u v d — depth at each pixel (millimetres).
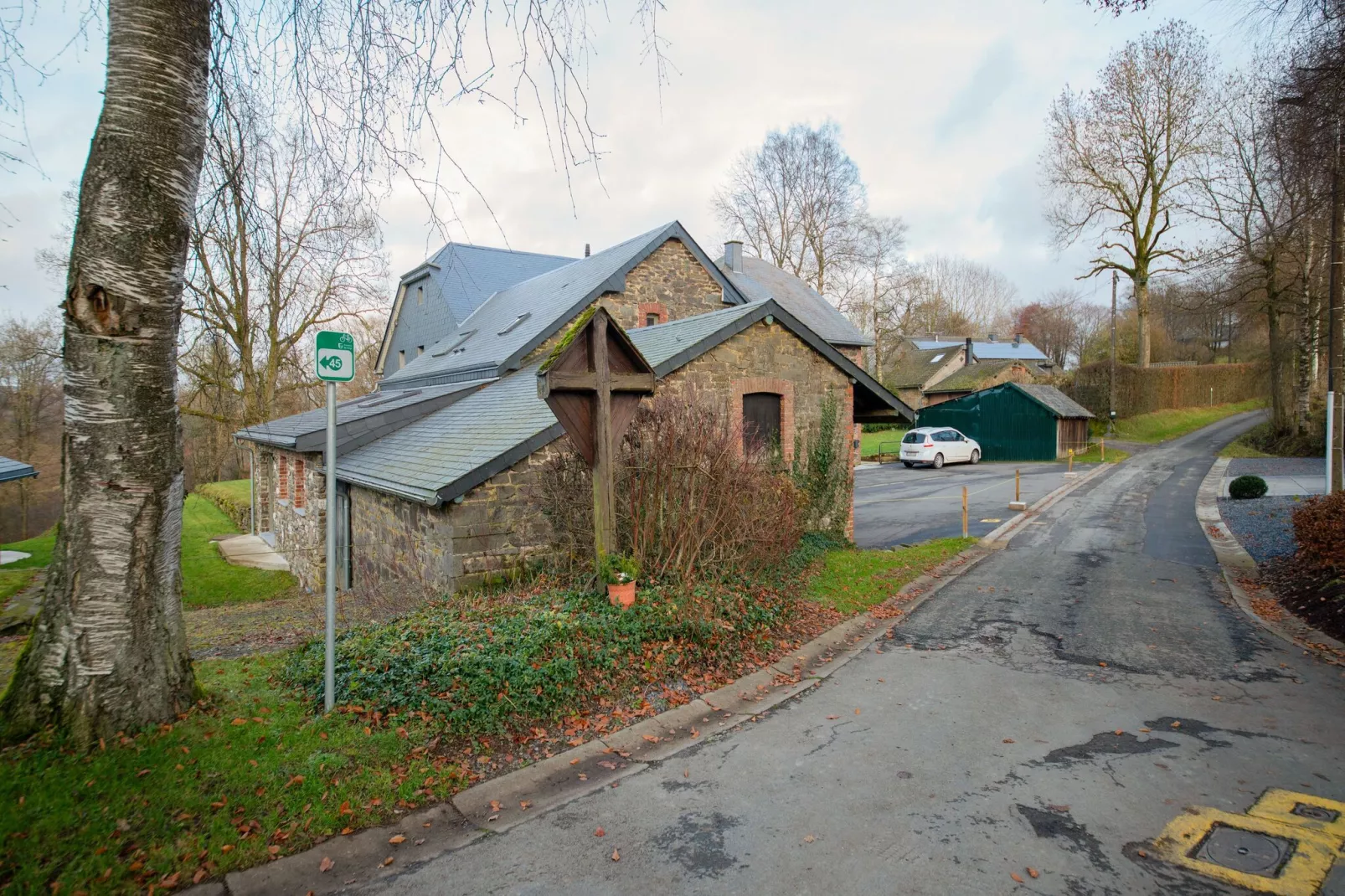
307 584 13414
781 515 8281
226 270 6523
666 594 6605
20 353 19875
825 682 6047
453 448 9750
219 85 5090
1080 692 5641
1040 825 3717
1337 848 3436
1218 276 26188
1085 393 36219
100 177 3949
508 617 6062
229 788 3734
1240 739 4684
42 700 3922
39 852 3133
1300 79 8492
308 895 3191
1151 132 31453
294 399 25203
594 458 6625
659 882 3305
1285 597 8141
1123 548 11656
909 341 51781
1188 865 3344
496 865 3443
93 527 4012
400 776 4086
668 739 4926
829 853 3504
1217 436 31812
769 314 11477
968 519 15578
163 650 4262
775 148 36531
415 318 25562
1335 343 12453
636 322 16844
